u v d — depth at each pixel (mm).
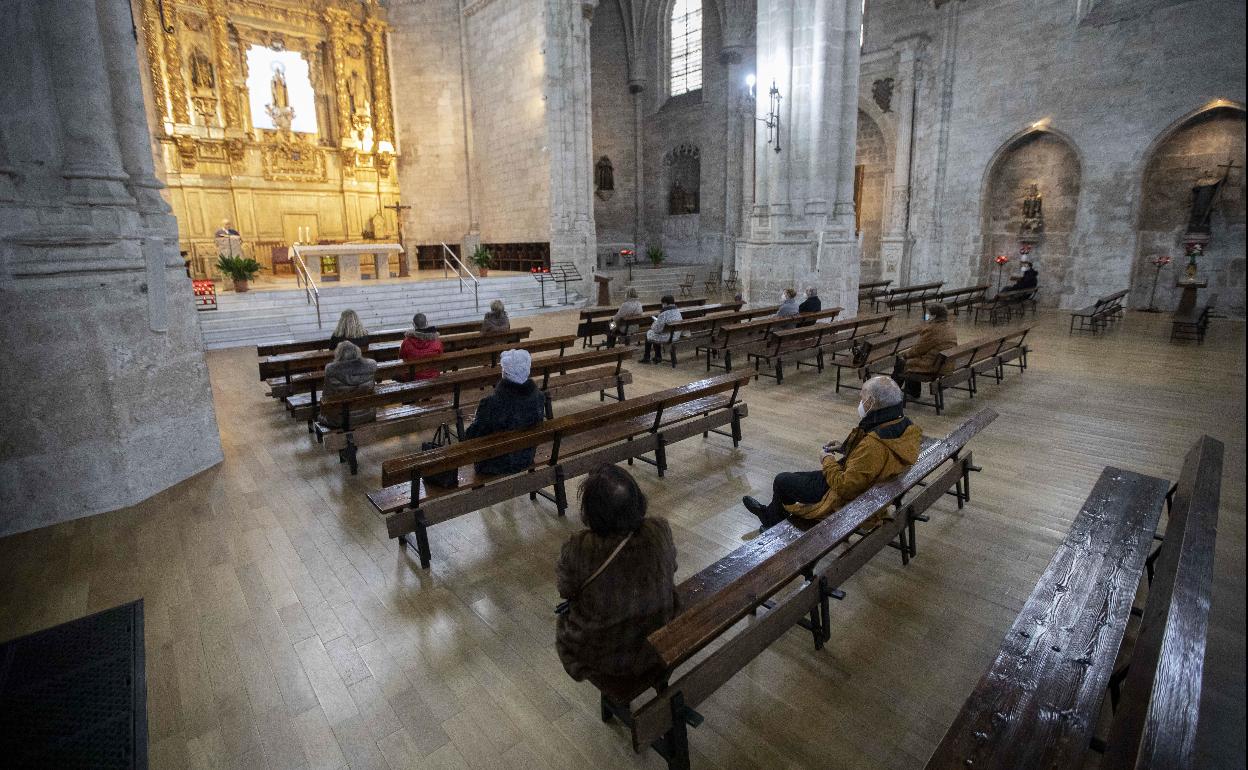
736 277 23406
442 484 4648
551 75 19578
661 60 27000
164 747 2951
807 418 7668
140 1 18766
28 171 5000
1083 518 3768
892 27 19984
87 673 3428
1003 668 2590
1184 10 14359
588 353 7637
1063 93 16516
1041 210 17688
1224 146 14469
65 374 5102
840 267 13844
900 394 4043
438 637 3703
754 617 3840
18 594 4172
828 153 13297
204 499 5605
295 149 21844
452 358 7781
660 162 27859
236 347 13164
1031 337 13273
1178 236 15438
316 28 21734
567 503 5438
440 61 23312
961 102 18656
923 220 20016
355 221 23172
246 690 3309
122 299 5398
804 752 2854
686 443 6805
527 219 21703
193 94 20047
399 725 3066
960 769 2143
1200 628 2111
